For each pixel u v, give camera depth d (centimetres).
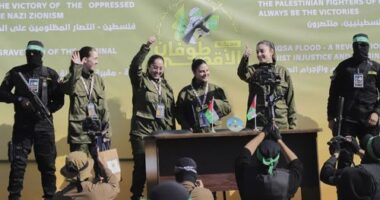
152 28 857
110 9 855
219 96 801
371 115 771
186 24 859
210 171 714
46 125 776
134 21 855
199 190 560
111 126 852
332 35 860
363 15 859
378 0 858
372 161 565
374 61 804
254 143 581
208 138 716
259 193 543
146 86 793
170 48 858
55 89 785
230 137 716
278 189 542
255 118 754
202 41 859
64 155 849
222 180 716
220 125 834
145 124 792
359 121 782
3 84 780
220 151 717
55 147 795
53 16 850
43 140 775
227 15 860
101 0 853
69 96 803
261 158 546
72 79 758
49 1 850
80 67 761
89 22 853
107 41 854
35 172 848
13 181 770
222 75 859
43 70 782
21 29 848
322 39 860
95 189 588
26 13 848
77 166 589
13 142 776
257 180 545
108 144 788
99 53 853
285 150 580
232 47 859
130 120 854
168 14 858
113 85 855
